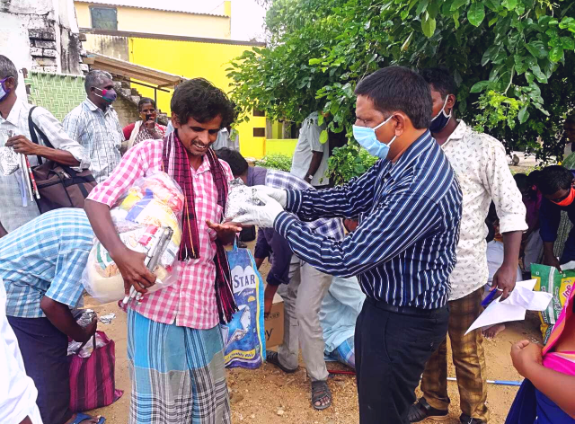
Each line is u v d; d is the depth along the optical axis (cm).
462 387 257
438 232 163
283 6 713
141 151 177
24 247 205
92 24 1734
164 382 178
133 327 180
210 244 186
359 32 298
